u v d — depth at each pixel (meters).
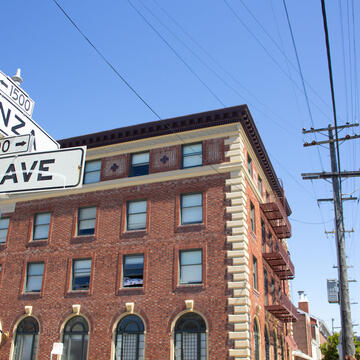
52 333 27.58
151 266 26.84
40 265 30.08
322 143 24.28
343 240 21.42
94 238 29.09
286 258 33.75
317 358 69.00
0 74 5.85
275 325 33.81
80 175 5.88
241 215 26.05
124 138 31.27
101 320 26.70
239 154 27.72
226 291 24.62
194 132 29.52
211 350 23.67
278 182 39.09
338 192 22.64
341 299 20.09
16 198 32.56
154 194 28.73
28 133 6.31
